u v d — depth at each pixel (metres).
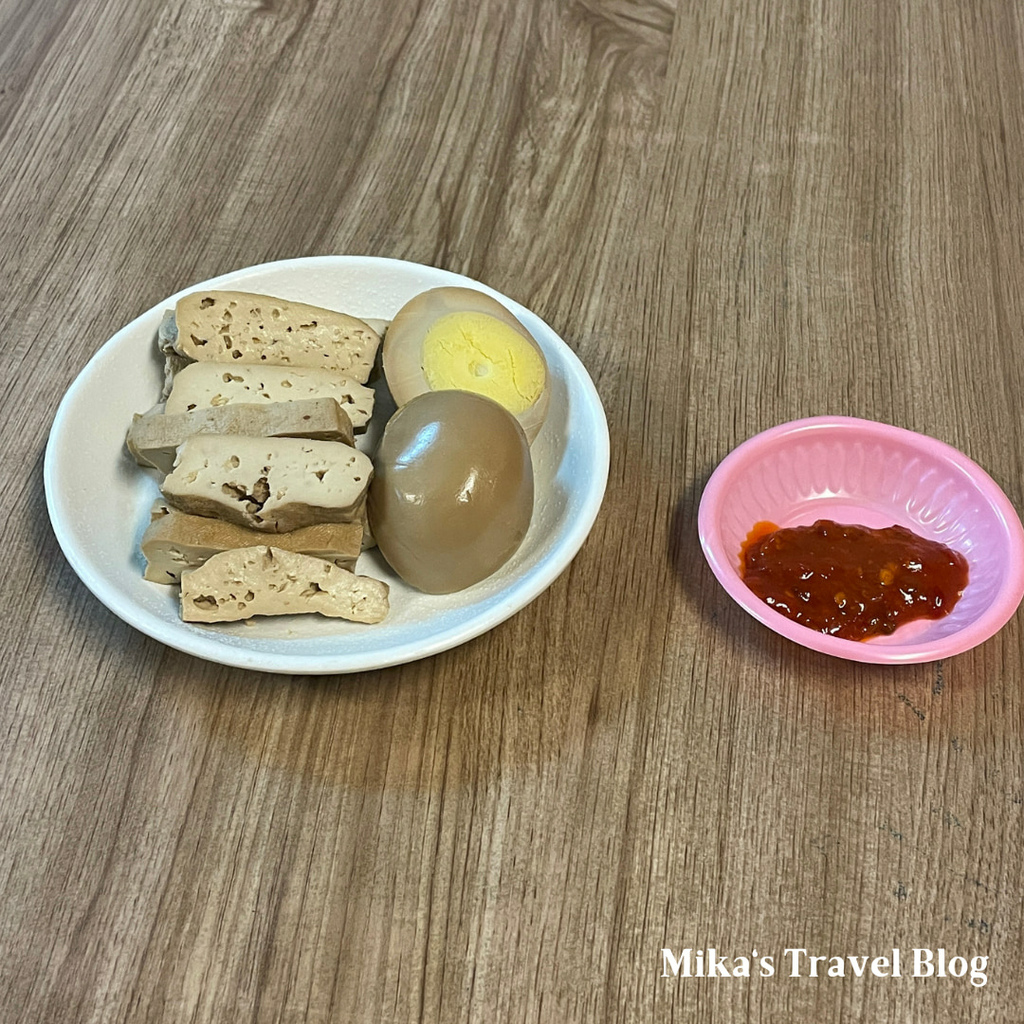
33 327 0.35
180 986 0.24
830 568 0.29
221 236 0.38
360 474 0.27
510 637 0.29
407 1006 0.24
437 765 0.27
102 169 0.39
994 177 0.41
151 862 0.25
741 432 0.33
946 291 0.38
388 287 0.33
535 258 0.38
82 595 0.29
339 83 0.43
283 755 0.27
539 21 0.45
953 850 0.26
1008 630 0.29
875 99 0.44
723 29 0.46
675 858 0.26
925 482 0.31
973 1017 0.24
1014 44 0.46
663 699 0.28
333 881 0.25
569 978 0.24
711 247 0.38
